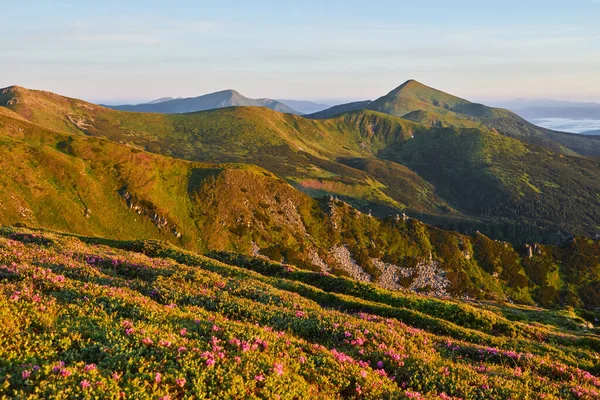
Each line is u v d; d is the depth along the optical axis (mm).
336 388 11727
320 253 182625
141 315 13844
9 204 132125
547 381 15594
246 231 177125
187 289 20750
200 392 9398
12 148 151250
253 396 9766
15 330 10406
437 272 187875
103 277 20891
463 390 13297
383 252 193500
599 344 28781
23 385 8375
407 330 20797
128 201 162625
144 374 9500
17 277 16453
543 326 46344
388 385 12695
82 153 172125
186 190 183500
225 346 12312
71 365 9406
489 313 32688
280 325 17391
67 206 145625
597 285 190500
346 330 17688
